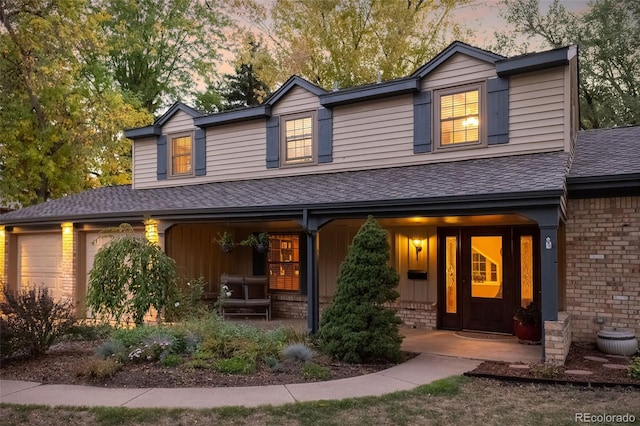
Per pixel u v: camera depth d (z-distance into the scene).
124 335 8.42
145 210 11.59
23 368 7.46
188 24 26.45
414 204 8.38
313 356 7.72
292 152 12.89
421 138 11.09
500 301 10.49
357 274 7.89
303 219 9.57
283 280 13.59
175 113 14.84
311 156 12.52
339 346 7.73
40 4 18.97
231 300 12.50
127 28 25.53
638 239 8.70
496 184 8.11
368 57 22.83
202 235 13.21
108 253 10.20
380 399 5.84
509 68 10.03
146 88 26.86
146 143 15.41
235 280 12.70
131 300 9.91
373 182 10.20
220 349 7.74
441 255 11.27
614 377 6.68
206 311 10.34
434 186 8.84
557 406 5.61
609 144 10.80
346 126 12.06
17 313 7.96
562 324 7.22
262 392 6.10
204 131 14.24
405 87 11.12
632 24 22.92
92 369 6.75
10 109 19.31
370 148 11.72
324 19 22.95
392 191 9.09
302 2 22.83
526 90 10.06
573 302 9.21
